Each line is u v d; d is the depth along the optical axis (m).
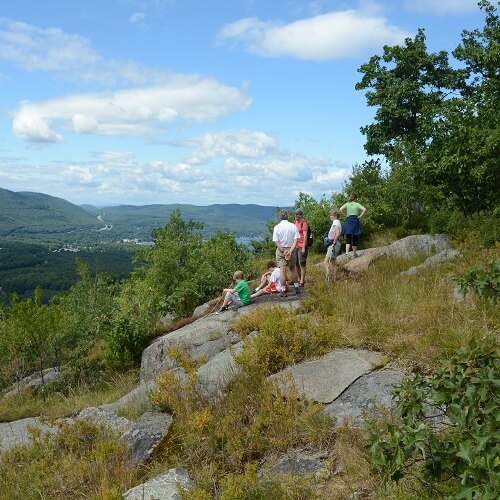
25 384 15.54
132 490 4.92
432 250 12.90
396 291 8.51
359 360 6.48
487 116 15.02
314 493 4.22
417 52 25.47
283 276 12.20
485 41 25.00
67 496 5.46
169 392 6.47
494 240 10.89
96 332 16.33
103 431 7.07
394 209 21.47
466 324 6.29
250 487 4.30
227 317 11.46
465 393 3.10
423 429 3.06
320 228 20.89
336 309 8.44
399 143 22.94
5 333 15.27
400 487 3.84
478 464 2.60
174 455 5.60
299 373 6.49
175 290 17.19
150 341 14.16
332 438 5.10
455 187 14.43
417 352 6.21
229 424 5.57
